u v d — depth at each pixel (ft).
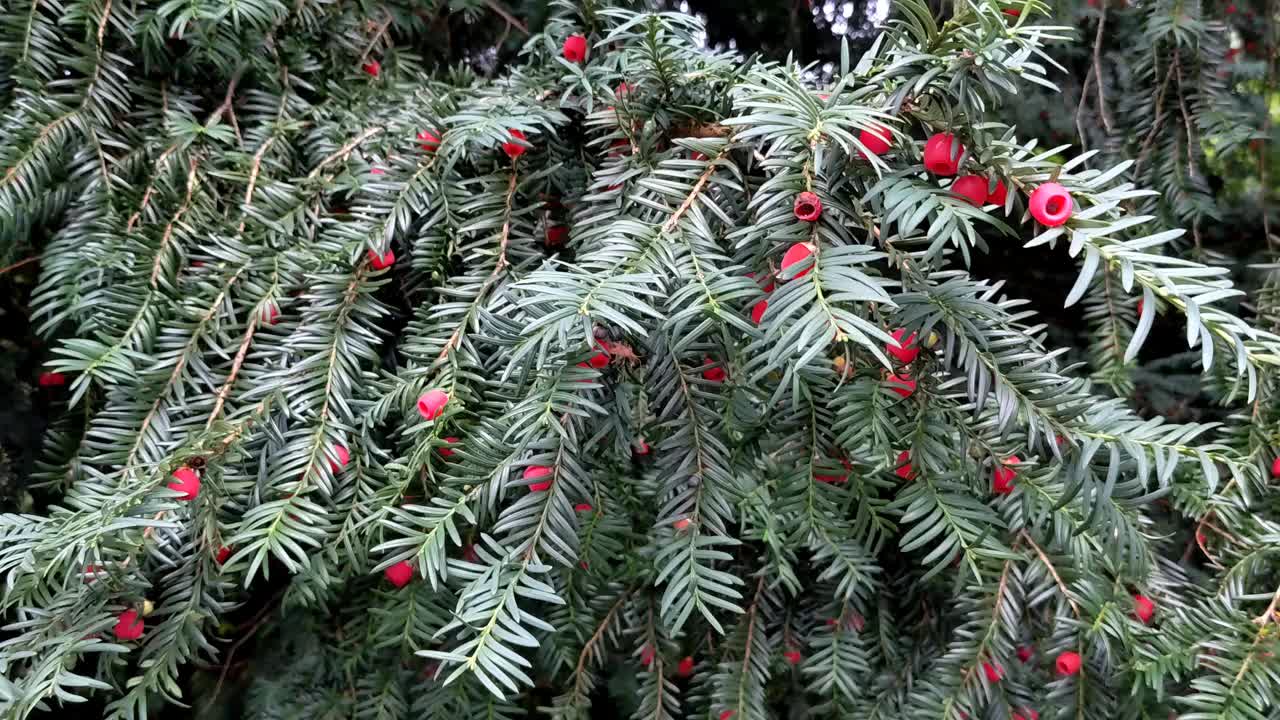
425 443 0.94
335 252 1.16
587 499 0.77
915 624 1.56
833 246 0.67
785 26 2.31
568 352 0.73
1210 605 1.19
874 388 0.75
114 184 1.44
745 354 0.84
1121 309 1.88
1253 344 0.62
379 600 1.36
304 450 1.00
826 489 0.83
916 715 1.22
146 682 0.87
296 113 1.62
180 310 1.17
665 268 0.71
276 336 1.17
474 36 2.07
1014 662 1.33
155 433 1.08
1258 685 1.02
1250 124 1.83
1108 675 1.17
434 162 1.22
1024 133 1.96
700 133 1.04
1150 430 0.68
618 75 1.09
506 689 1.36
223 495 0.93
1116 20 1.94
